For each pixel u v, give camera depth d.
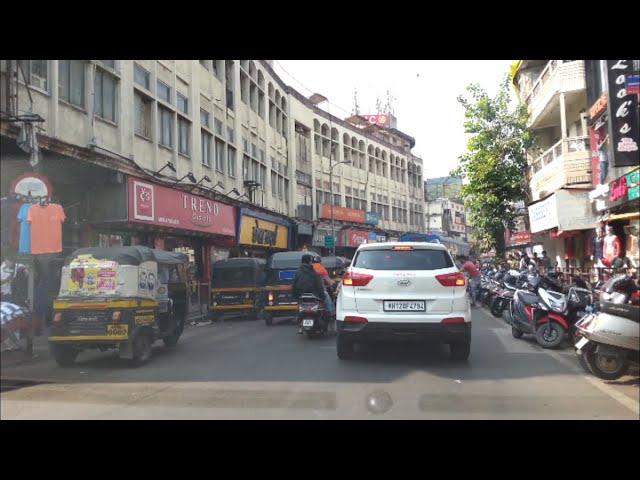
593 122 17.62
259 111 33.56
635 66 13.38
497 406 6.18
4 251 10.51
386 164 58.41
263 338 12.45
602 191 16.20
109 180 15.93
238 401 6.44
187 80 22.95
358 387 7.09
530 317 10.61
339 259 19.44
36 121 11.38
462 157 25.39
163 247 21.72
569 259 22.31
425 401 6.39
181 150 22.23
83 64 15.27
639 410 6.02
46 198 10.24
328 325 12.57
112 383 7.58
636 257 14.68
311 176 42.75
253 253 32.78
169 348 11.05
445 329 8.21
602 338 7.24
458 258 19.78
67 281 9.00
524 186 24.89
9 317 9.11
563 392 6.83
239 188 28.64
